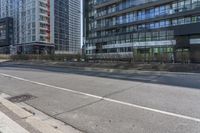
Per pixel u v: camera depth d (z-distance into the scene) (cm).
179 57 2475
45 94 872
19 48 9594
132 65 2398
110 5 4919
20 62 3825
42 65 2970
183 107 640
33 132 446
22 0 9731
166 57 2512
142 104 682
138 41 4159
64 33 11031
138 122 525
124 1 4578
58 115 604
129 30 4591
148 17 4181
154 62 2564
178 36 3469
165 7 3906
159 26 4041
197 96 783
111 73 1728
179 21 3738
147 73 1772
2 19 10181
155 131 470
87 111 627
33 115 577
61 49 10725
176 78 1372
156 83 1122
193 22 3403
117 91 895
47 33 9681
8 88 1038
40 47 9281
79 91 908
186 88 959
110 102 715
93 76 1469
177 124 505
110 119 553
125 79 1295
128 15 4575
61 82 1176
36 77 1424
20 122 508
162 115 571
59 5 10631
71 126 519
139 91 892
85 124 527
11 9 10344
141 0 4228
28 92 927
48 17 9738
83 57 3516
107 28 5038
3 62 3984
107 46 4909
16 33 10012
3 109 618
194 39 3272
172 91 888
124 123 522
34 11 9238
